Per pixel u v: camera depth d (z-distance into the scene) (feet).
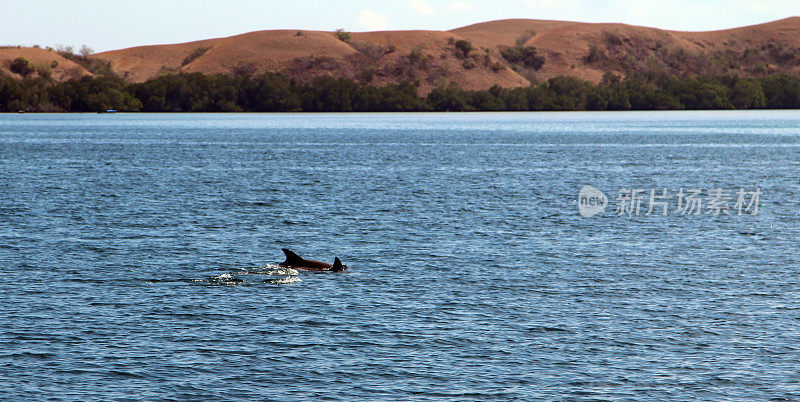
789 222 529.04
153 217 544.21
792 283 346.13
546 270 373.40
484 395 224.12
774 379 234.38
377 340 266.77
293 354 253.85
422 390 227.20
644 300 317.22
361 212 573.74
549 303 312.29
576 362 247.50
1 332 271.49
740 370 241.14
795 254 414.00
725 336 270.87
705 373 238.89
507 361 248.52
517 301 315.17
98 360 247.50
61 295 321.11
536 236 472.44
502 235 475.72
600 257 406.21
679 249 429.38
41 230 484.33
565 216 556.92
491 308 304.91
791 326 281.54
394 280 350.23
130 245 436.35
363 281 347.77
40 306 304.09
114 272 364.38
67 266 377.30
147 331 274.98
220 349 257.96
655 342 265.34
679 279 354.13
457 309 303.07
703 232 488.44
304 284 341.41
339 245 441.68
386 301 313.94
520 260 398.01
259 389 227.61
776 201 645.51
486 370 241.35
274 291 328.90
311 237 467.93
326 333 273.54
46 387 227.40
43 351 254.47
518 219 541.75
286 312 297.94
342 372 239.50
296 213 568.00
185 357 250.78
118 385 229.45
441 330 277.23
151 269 371.76
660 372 239.71
